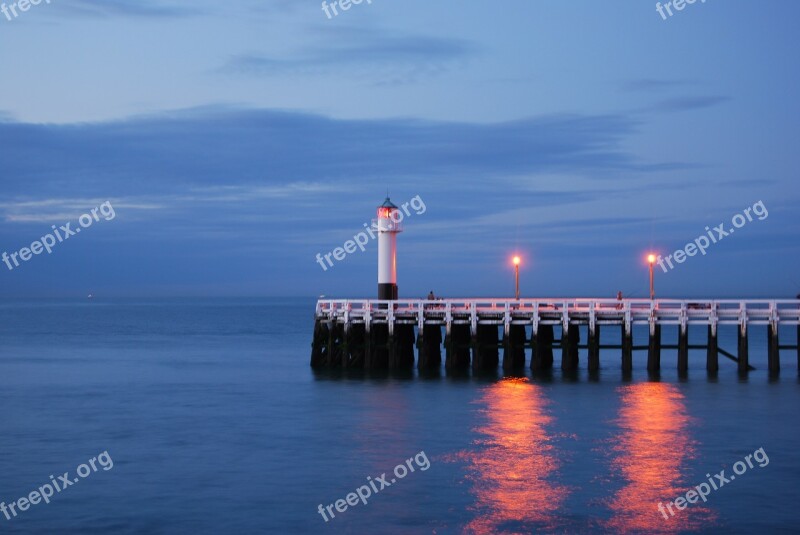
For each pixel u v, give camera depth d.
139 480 35.94
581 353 80.56
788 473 36.22
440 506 32.81
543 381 56.66
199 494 34.25
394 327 60.88
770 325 58.44
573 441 40.88
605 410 47.22
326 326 64.44
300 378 60.78
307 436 42.50
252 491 34.53
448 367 60.50
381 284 63.28
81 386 59.09
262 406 50.00
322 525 31.20
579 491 34.22
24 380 62.53
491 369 63.19
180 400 52.62
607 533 30.39
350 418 46.09
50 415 48.31
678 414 46.22
